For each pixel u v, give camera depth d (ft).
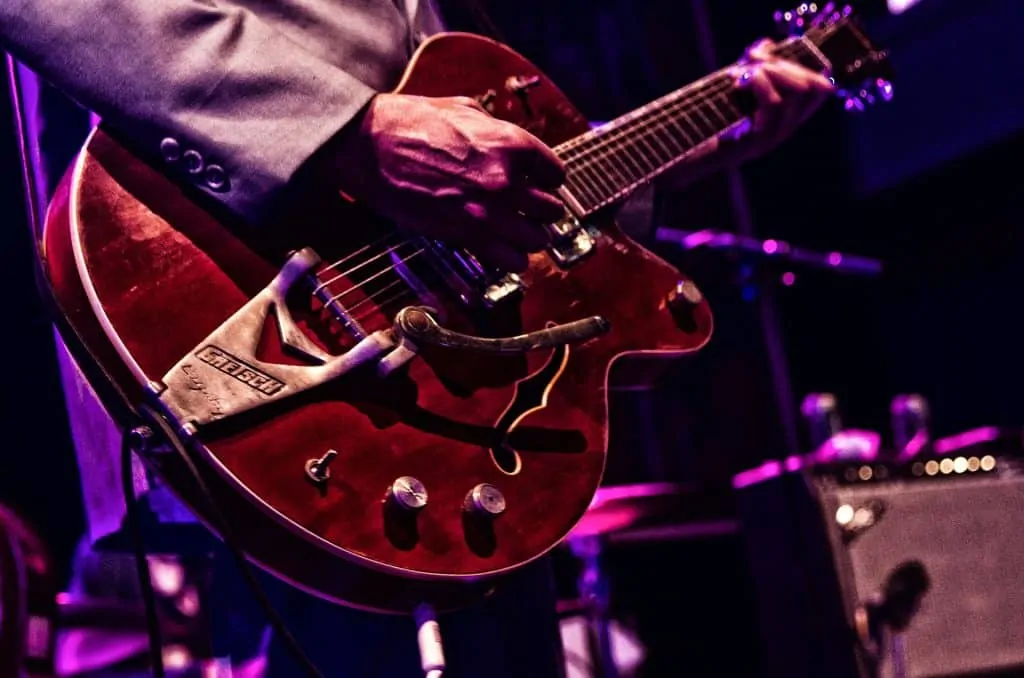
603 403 3.53
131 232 3.03
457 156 3.22
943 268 12.80
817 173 13.04
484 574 3.01
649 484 10.59
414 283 3.34
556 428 3.37
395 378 3.13
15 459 7.27
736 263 8.95
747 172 12.71
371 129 3.21
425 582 2.97
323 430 2.96
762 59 5.12
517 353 3.40
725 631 10.95
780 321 12.48
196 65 3.13
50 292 2.95
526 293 3.62
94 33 3.11
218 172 3.12
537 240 3.37
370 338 3.07
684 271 10.62
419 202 3.26
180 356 2.92
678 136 4.50
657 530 8.82
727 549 11.16
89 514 3.53
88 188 3.06
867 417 12.66
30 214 3.29
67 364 3.51
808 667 6.38
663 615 10.85
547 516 3.19
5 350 7.25
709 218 11.94
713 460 10.86
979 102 11.97
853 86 5.43
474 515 3.05
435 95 3.83
